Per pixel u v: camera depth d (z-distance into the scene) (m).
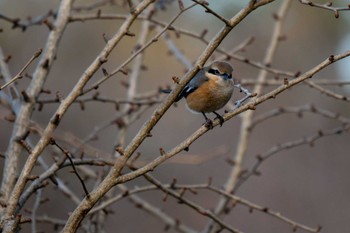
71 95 5.18
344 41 16.36
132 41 15.85
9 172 5.57
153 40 5.47
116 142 7.71
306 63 16.44
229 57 7.40
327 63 4.71
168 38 8.59
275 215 6.45
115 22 15.74
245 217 14.19
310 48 16.50
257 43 16.12
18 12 14.77
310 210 14.27
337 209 14.30
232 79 7.32
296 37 16.52
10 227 4.48
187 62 8.26
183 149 4.74
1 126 12.96
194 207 6.12
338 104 15.88
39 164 7.12
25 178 4.75
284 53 16.48
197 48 15.77
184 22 15.62
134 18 5.54
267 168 15.29
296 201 14.48
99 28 15.64
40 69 6.32
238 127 15.97
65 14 6.66
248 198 14.60
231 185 8.31
